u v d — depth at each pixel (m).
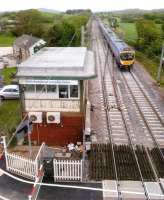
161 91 32.00
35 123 20.19
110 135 21.94
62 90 19.61
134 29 100.81
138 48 62.44
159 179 16.69
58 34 66.25
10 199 15.27
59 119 19.95
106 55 52.22
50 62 20.72
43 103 20.06
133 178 16.81
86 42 65.00
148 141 21.12
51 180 16.62
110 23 122.06
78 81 19.11
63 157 18.06
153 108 27.00
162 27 70.88
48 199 15.20
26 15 93.31
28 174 16.89
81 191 15.74
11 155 17.12
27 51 50.28
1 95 30.20
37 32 77.81
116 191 15.69
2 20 119.31
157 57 51.81
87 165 18.12
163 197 15.17
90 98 29.69
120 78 37.12
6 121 24.94
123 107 27.33
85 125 20.70
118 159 18.77
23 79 19.06
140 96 30.30
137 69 42.12
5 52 61.50
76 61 21.02
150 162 18.38
